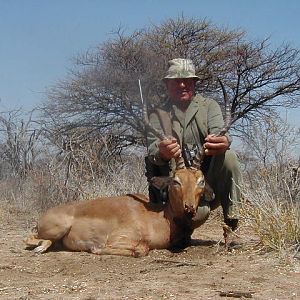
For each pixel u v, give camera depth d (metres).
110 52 13.03
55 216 4.82
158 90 12.51
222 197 4.73
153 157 4.61
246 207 4.64
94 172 7.79
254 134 6.19
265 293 3.37
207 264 4.09
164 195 4.73
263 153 5.80
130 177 7.70
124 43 13.10
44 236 4.84
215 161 4.65
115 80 12.32
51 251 4.84
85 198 7.18
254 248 4.50
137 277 3.79
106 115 12.38
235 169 4.64
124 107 12.30
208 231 5.94
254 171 5.89
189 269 3.97
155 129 4.58
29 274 3.99
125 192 7.20
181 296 3.32
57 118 12.09
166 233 4.59
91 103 12.30
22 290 3.54
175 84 4.77
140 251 4.51
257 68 13.73
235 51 13.70
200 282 3.61
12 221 6.75
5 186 8.53
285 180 5.08
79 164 7.84
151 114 4.88
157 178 4.50
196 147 4.74
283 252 4.17
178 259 4.31
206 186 4.50
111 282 3.68
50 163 7.87
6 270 4.11
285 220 4.46
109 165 8.23
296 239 4.39
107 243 4.63
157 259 4.29
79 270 4.06
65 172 7.62
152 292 3.41
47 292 3.48
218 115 4.77
